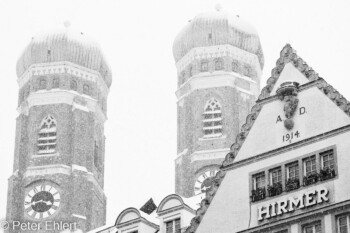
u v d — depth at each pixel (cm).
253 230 6241
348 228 5909
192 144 14688
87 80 15712
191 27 15600
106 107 16112
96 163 15450
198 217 6481
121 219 6981
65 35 15775
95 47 15838
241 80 15262
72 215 14562
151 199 8319
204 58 15412
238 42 15550
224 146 14562
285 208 6159
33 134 15125
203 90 15100
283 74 6500
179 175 14625
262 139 6438
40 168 14850
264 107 6506
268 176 6328
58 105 15312
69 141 15100
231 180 6462
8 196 14788
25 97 15550
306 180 6128
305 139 6241
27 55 15725
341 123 6134
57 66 15612
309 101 6312
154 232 6900
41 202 14688
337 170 6041
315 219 6028
